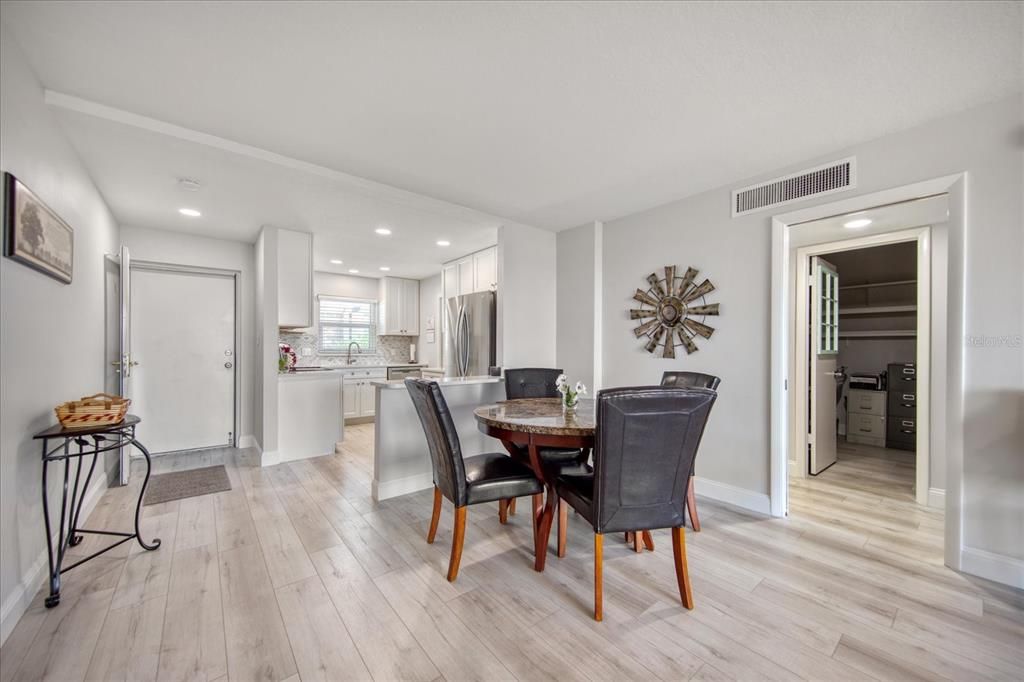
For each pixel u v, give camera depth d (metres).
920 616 1.75
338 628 1.66
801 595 1.90
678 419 1.70
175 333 4.29
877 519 2.76
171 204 3.33
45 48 1.68
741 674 1.44
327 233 4.18
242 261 4.54
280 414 4.03
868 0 1.45
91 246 2.79
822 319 3.91
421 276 6.61
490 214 3.81
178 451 4.31
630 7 1.50
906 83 1.93
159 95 2.01
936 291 2.97
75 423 1.92
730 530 2.59
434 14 1.53
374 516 2.78
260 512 2.83
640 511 1.75
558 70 1.84
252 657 1.50
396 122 2.26
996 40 1.64
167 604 1.80
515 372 3.55
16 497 1.69
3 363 1.58
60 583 1.94
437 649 1.55
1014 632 1.65
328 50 1.71
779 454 2.80
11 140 1.62
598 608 1.71
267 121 2.24
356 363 6.56
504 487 2.11
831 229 3.18
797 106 2.12
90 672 1.42
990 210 2.06
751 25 1.58
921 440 3.04
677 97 2.04
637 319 3.70
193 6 1.47
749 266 2.97
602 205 3.56
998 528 2.02
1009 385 2.00
